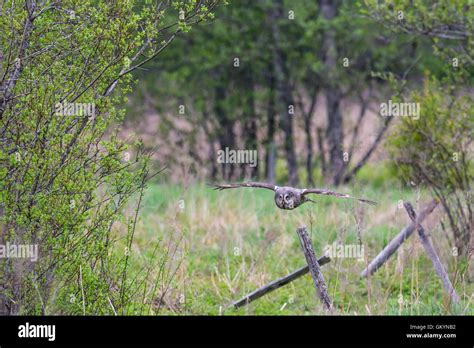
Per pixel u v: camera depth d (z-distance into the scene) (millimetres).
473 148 42938
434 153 42406
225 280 38375
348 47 76438
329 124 77438
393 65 74750
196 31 73812
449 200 42500
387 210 46219
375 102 81312
